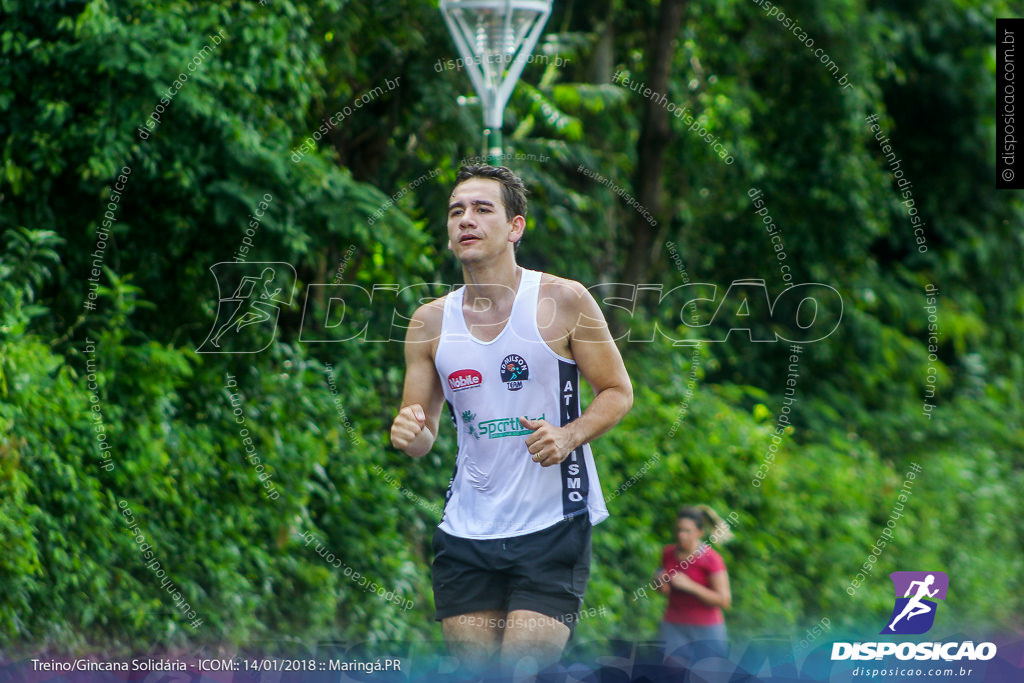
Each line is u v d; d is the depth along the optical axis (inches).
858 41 1363.2
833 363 1386.6
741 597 918.4
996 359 1556.3
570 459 442.3
